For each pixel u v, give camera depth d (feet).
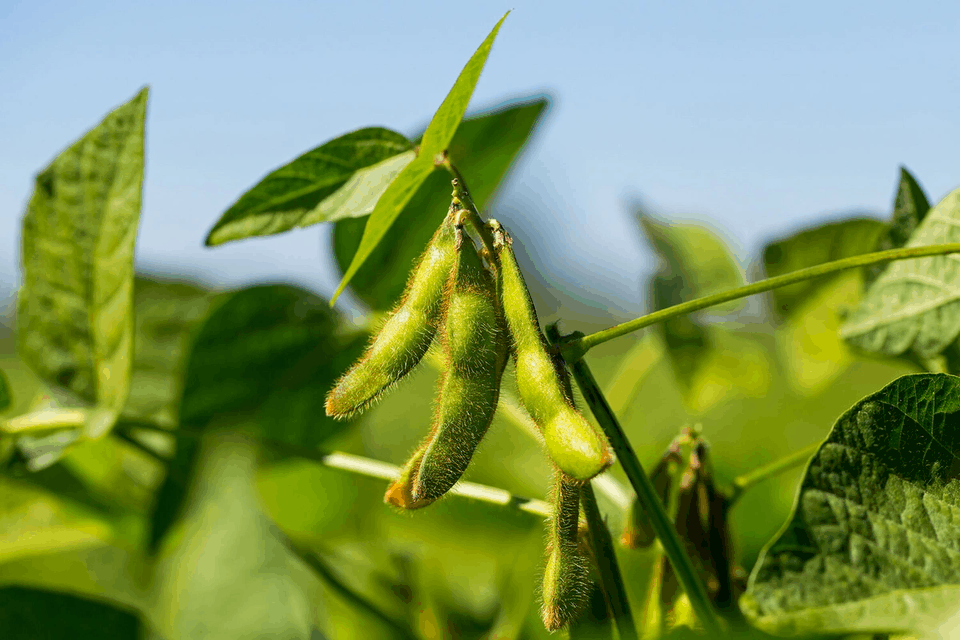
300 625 2.36
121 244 2.23
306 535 2.55
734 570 2.13
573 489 2.00
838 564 1.96
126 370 2.25
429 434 2.04
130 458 2.52
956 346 2.24
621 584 2.04
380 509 2.57
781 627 1.94
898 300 2.28
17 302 2.27
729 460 2.73
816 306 2.71
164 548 2.44
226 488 2.51
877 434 1.99
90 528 2.49
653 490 2.03
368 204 2.15
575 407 1.99
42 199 2.24
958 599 1.95
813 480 1.98
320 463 2.22
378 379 2.04
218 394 2.42
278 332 2.41
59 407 2.39
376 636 2.31
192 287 2.74
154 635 2.19
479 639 2.33
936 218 2.24
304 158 2.14
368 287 2.44
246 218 2.16
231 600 2.40
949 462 2.00
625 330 2.03
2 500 2.47
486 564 2.53
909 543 1.97
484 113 2.39
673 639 2.03
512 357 2.03
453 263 2.03
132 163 2.22
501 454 2.77
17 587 2.16
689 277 3.05
